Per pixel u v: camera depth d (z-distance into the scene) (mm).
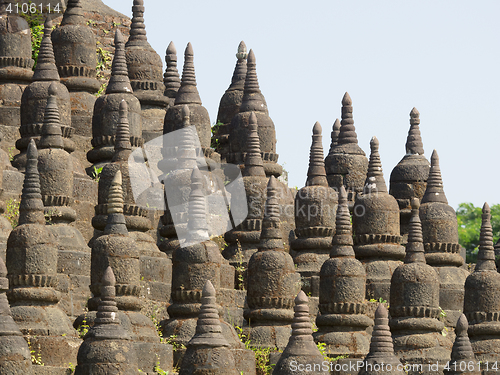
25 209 57594
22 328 54938
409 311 65875
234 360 54469
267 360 61219
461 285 75938
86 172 75875
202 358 52531
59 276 62562
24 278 56125
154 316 64375
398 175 84375
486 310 67688
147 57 86062
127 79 78312
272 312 62938
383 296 72812
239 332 63094
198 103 78250
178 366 58188
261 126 79375
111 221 59844
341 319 63594
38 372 53281
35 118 73812
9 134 77562
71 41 81750
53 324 55875
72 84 81000
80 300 63406
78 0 84000
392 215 75312
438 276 73562
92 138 78000
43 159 66500
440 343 65438
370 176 76312
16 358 49750
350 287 64062
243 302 67812
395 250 74625
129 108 76750
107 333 50438
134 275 59000
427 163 84625
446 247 77938
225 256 72875
